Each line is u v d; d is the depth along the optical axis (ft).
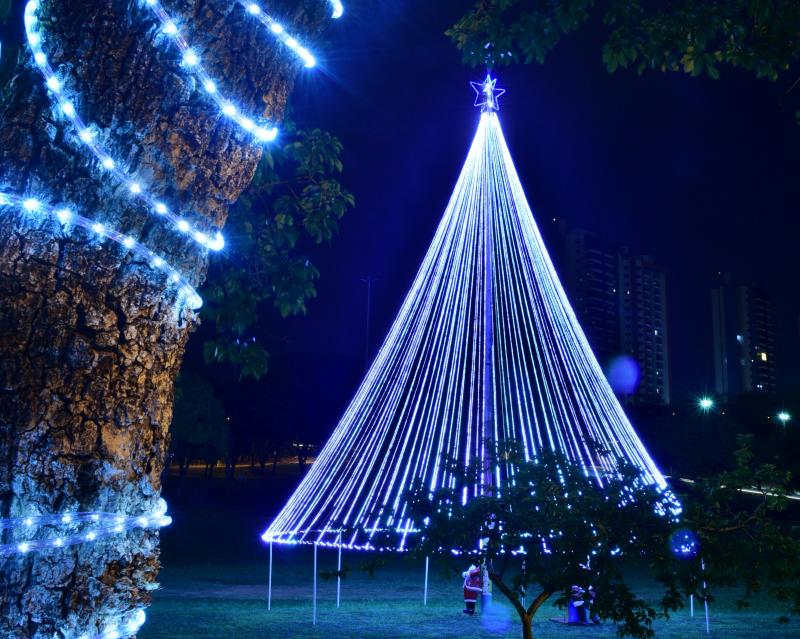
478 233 44.42
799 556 17.62
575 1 23.39
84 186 7.28
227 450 152.87
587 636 38.11
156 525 7.60
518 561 19.47
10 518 6.75
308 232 22.30
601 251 387.55
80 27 7.39
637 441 40.24
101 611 7.11
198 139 7.80
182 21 7.59
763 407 172.35
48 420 6.93
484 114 46.24
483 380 39.91
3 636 6.67
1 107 7.47
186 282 7.92
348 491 45.73
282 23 8.34
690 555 17.90
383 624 41.09
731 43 23.58
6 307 6.91
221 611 44.04
